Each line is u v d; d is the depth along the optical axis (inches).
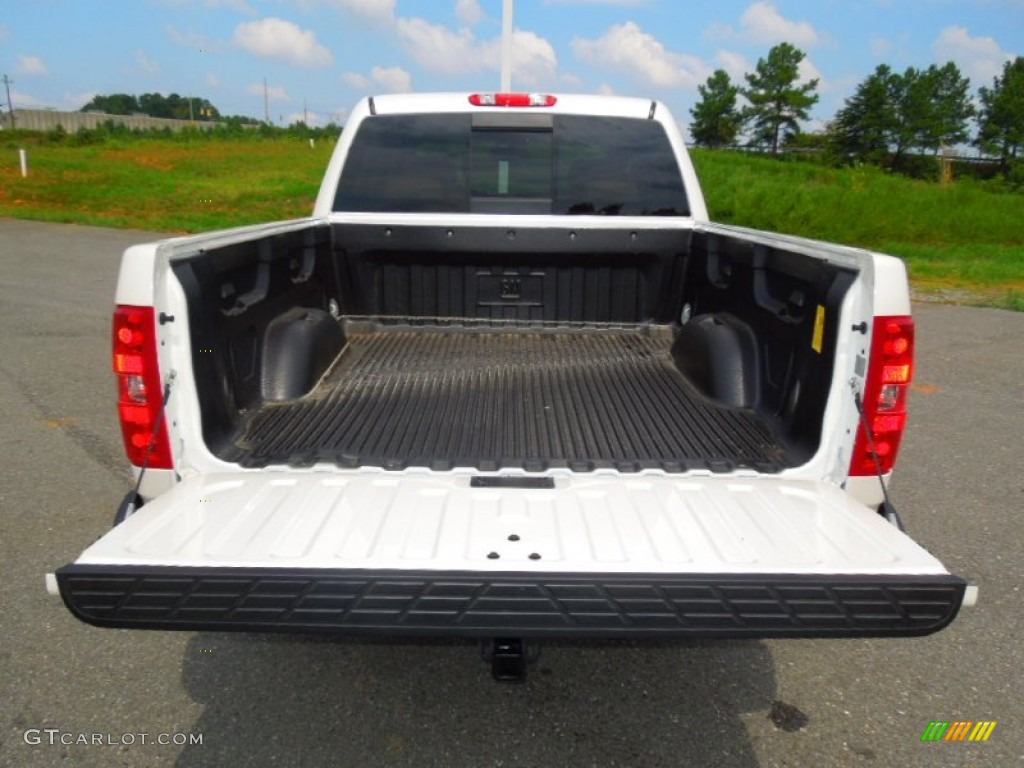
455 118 162.4
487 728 107.2
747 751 103.9
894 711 111.7
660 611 73.2
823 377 97.1
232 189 1001.5
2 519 160.4
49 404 231.1
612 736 106.2
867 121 2511.1
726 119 2955.2
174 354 92.5
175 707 110.0
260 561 73.9
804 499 90.4
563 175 164.2
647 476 96.7
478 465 99.0
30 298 378.3
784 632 73.7
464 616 73.2
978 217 804.0
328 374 139.3
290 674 117.6
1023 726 109.0
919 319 380.8
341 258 165.9
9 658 119.1
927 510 173.3
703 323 136.0
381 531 80.9
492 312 171.5
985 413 240.1
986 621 132.9
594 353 156.4
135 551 75.1
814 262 102.9
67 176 1077.8
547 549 77.6
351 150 163.9
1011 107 2479.1
